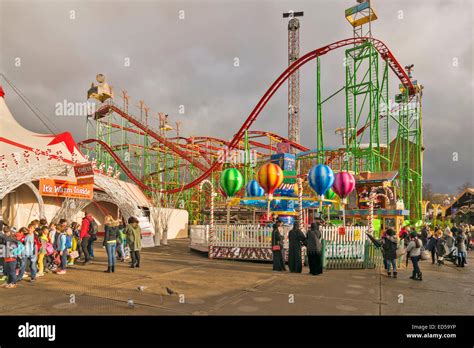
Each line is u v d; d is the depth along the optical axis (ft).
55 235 38.88
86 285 32.01
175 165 164.86
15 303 25.26
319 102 112.27
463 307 26.58
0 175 51.60
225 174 60.54
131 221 44.37
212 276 37.96
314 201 66.13
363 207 86.33
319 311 24.27
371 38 107.34
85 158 88.48
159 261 50.57
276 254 43.09
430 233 68.03
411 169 146.72
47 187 62.64
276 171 55.26
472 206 128.57
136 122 154.20
